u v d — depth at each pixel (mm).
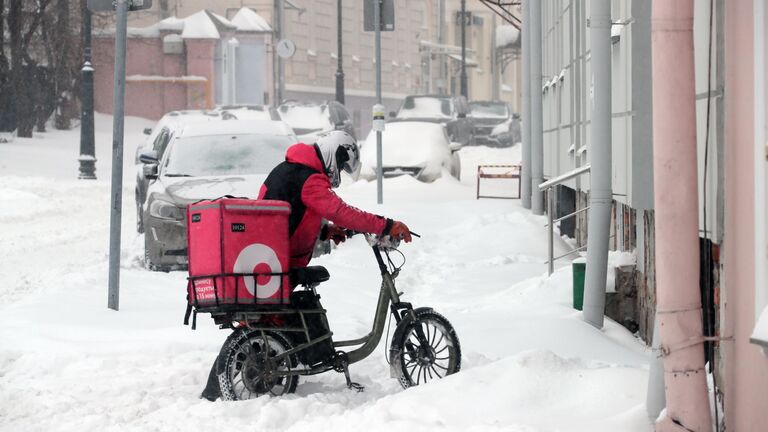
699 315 12438
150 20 130875
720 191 13836
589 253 22875
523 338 21156
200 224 15930
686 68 12188
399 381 16906
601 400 14500
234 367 16125
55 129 112625
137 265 34125
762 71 11672
